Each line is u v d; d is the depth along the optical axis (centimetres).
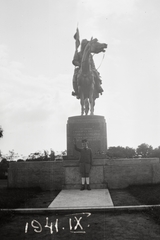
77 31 1881
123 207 818
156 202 871
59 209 819
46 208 833
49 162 1411
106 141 1535
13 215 784
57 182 1386
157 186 1299
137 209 812
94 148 1503
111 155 1622
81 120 1541
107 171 1380
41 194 1218
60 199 1005
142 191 1153
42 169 1408
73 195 1107
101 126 1526
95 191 1226
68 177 1373
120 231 620
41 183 1395
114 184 1371
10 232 631
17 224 697
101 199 983
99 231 625
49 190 1368
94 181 1362
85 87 1658
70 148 1518
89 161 1294
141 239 563
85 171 1284
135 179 1389
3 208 851
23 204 934
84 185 1288
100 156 1416
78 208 823
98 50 1537
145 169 1401
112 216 763
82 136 1521
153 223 679
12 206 874
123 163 1409
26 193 1189
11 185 1406
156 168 1406
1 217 738
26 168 1416
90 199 990
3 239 582
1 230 647
